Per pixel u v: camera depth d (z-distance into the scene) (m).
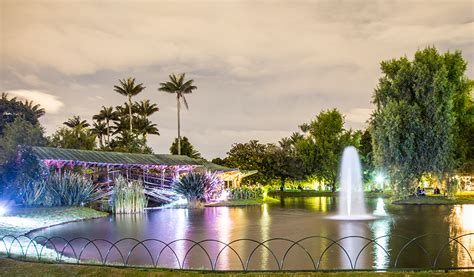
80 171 40.66
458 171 42.47
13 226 21.25
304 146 70.12
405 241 16.39
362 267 12.02
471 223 22.61
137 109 92.44
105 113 99.38
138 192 32.31
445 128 39.88
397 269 10.56
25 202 28.66
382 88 43.44
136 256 14.01
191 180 37.97
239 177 58.75
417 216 26.80
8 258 12.81
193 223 23.78
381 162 41.72
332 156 67.44
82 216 27.33
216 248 15.29
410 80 42.00
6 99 68.50
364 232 19.23
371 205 38.41
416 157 40.34
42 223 23.41
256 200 43.47
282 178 70.62
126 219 26.81
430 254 13.72
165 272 10.74
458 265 12.15
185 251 14.77
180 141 82.12
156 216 28.69
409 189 40.44
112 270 11.00
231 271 10.69
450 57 43.66
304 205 39.19
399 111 40.97
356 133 69.69
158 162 45.16
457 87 43.62
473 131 43.91
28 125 38.28
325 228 20.88
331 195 61.62
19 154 29.00
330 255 13.73
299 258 13.31
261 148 70.31
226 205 38.41
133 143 72.94
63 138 60.31
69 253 14.71
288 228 20.97
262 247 15.30
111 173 44.25
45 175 30.81
